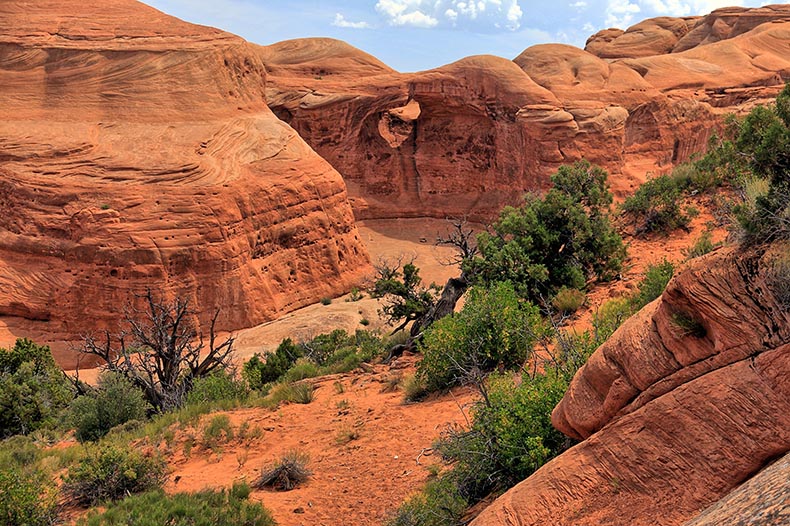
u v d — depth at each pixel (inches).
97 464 458.9
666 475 210.5
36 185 1683.1
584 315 601.6
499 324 517.0
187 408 647.1
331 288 1971.0
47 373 943.0
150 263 1583.4
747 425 196.2
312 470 447.8
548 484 235.9
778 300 195.9
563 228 720.3
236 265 1685.5
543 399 327.6
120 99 1919.3
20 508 411.8
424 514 326.6
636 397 230.4
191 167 1731.1
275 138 2031.3
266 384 805.9
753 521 128.2
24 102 1899.6
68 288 1592.0
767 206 215.9
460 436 347.6
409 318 842.8
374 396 597.3
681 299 215.6
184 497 404.5
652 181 809.5
